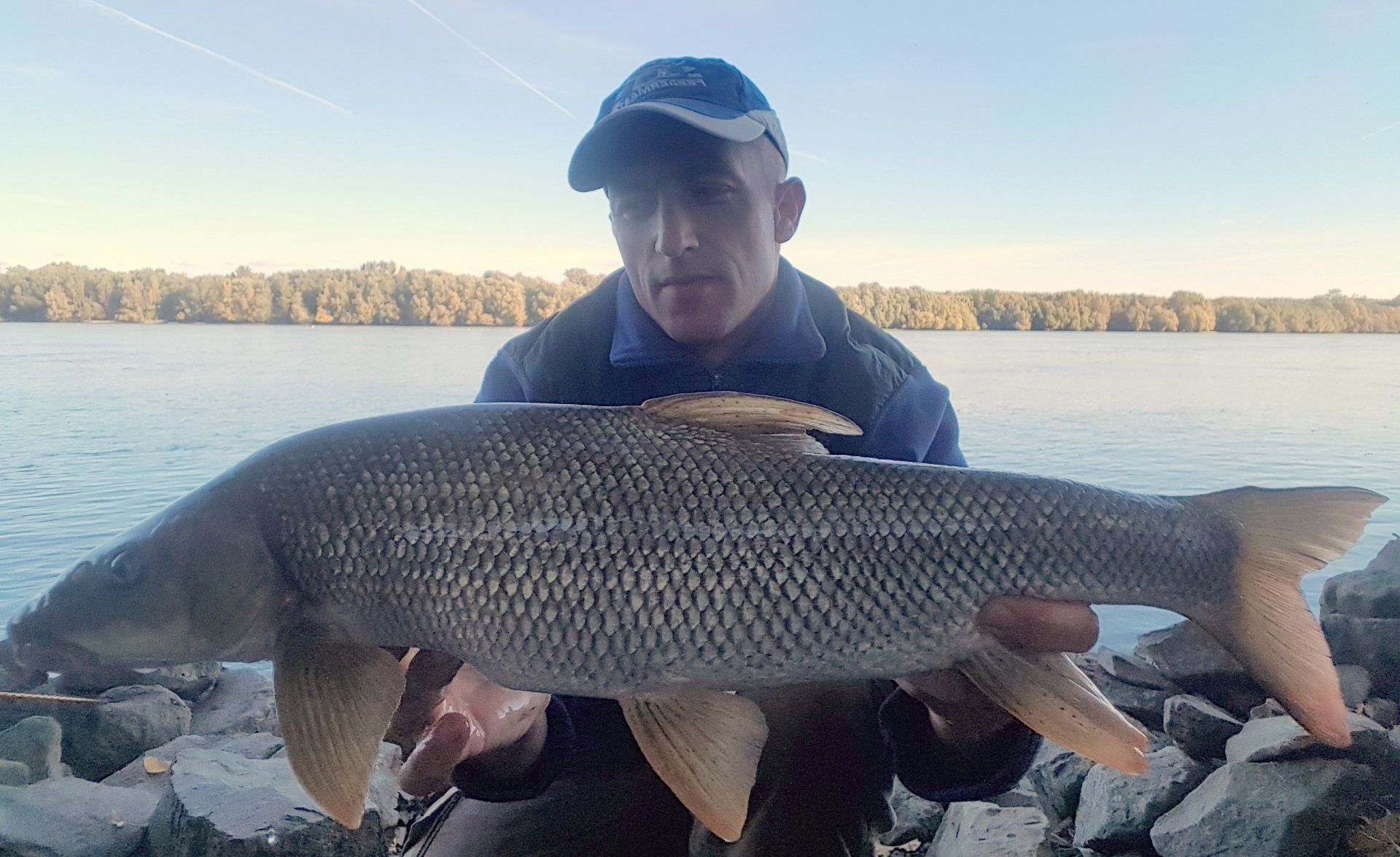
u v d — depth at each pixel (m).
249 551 0.57
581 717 0.73
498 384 0.85
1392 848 0.83
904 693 0.68
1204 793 0.95
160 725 1.28
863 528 0.58
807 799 0.64
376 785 1.07
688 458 0.59
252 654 0.58
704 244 0.74
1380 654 1.30
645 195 0.76
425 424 0.59
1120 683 1.34
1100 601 0.60
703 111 0.74
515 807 0.71
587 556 0.56
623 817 0.70
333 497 0.57
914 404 0.81
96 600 0.58
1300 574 0.61
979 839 0.89
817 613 0.57
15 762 1.11
